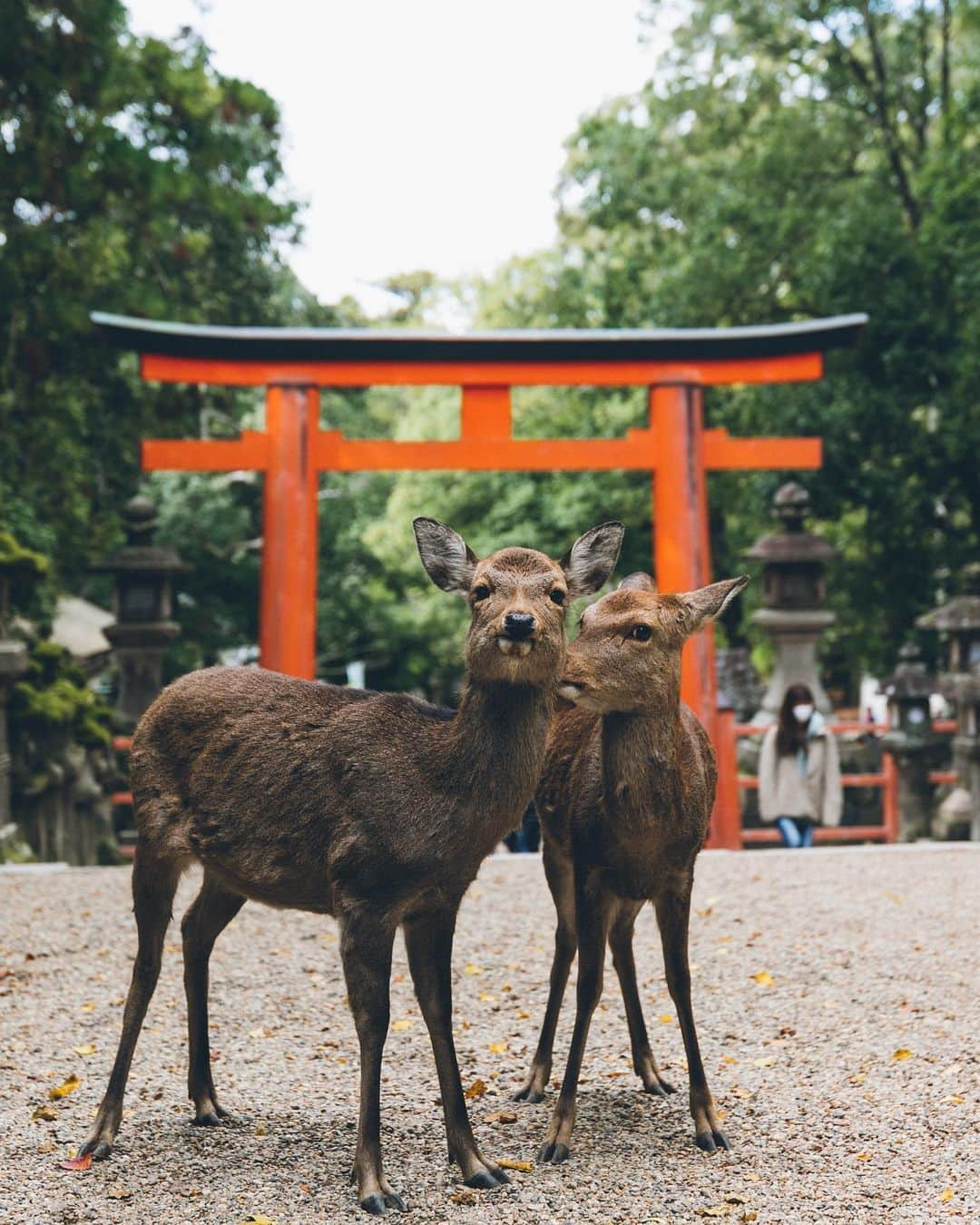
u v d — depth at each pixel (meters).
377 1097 4.18
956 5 21.30
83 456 18.11
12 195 15.84
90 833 13.42
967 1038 5.82
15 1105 5.07
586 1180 4.36
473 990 6.77
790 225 20.62
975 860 10.23
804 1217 4.05
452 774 4.20
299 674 11.66
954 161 19.14
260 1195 4.23
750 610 25.72
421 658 29.33
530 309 27.38
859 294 19.59
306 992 6.72
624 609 4.52
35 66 15.07
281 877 4.40
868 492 19.83
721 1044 5.88
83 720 13.52
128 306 17.17
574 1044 4.64
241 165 18.45
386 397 44.41
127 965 7.21
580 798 4.71
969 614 14.77
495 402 11.98
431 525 4.45
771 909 8.45
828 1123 4.85
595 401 24.06
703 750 5.00
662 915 4.74
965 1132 4.73
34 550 15.69
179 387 18.50
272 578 11.70
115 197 16.86
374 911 4.19
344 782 4.27
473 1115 5.00
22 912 8.47
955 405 19.45
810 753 11.58
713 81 23.22
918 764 14.73
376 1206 4.08
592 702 4.45
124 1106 5.07
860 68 22.19
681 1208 4.12
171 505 25.12
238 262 21.14
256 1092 5.27
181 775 4.65
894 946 7.45
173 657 24.84
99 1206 4.14
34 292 16.25
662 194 22.80
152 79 17.56
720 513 24.03
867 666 23.34
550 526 23.47
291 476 11.77
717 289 21.17
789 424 20.11
